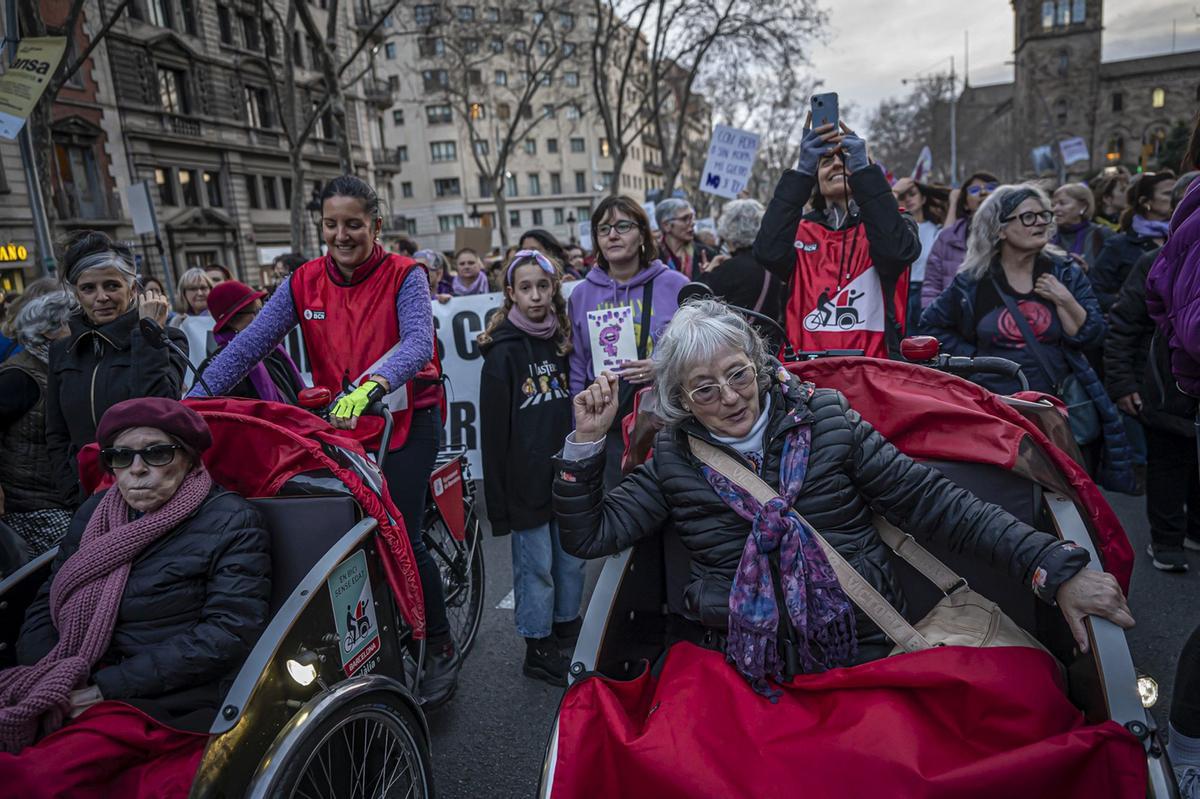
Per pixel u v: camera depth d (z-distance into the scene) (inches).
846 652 73.4
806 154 115.7
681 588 84.2
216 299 156.9
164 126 1159.6
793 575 73.0
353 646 90.3
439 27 1010.1
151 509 85.4
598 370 131.1
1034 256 144.0
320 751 78.7
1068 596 67.7
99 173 1066.7
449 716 128.6
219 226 1246.3
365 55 1569.9
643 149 3166.8
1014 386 139.8
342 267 115.3
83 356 122.3
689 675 72.7
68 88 1016.2
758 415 80.6
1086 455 149.0
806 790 61.0
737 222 162.2
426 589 123.8
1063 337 139.3
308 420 95.5
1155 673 124.0
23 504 134.7
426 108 2573.8
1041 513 78.2
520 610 137.0
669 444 82.0
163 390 120.6
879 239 112.9
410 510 119.6
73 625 80.8
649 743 65.4
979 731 64.3
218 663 79.9
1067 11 2844.5
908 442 83.6
